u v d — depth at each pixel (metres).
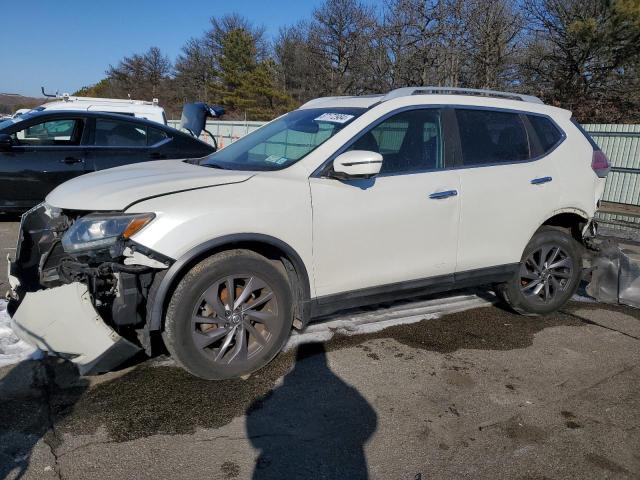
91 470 2.51
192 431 2.83
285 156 3.71
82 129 6.94
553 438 2.90
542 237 4.53
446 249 3.99
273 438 2.80
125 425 2.85
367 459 2.67
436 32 19.50
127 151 7.06
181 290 3.06
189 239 3.02
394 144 3.82
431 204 3.83
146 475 2.50
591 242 4.86
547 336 4.29
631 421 3.09
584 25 19.86
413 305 4.80
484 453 2.75
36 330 2.98
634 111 20.61
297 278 3.46
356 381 3.41
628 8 18.95
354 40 29.80
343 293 3.65
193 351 3.14
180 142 7.43
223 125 20.61
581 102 21.31
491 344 4.08
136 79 63.81
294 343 3.90
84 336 2.90
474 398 3.28
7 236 6.64
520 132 4.41
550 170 4.45
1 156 6.48
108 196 3.08
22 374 3.30
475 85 20.66
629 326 4.59
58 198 3.35
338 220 3.49
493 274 4.29
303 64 41.41
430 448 2.78
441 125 4.04
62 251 3.58
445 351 3.91
